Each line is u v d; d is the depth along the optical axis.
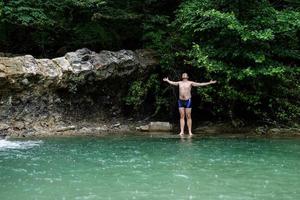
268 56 14.71
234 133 14.19
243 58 14.42
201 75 15.59
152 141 12.20
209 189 6.84
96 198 6.27
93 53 15.00
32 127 13.31
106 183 7.18
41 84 13.66
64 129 13.62
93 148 10.80
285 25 13.94
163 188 6.88
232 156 9.87
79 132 13.62
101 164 8.79
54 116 14.00
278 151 10.61
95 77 14.66
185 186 7.02
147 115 16.08
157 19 16.98
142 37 17.19
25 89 13.44
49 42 16.97
